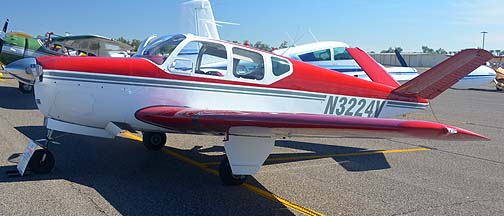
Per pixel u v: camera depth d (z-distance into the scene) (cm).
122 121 440
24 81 470
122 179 422
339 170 500
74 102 423
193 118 383
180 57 449
